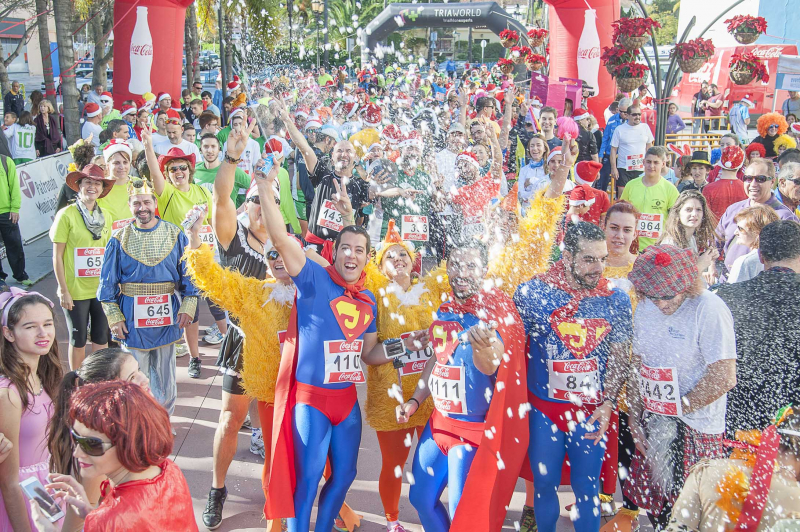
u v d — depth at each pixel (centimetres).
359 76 1098
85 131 1174
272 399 341
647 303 303
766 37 1675
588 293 308
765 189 458
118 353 260
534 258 347
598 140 1148
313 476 307
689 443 298
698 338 291
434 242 495
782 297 302
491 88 1111
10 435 259
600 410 305
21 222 925
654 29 880
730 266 461
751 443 251
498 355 287
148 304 418
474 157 498
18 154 1223
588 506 309
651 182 574
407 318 338
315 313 314
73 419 197
